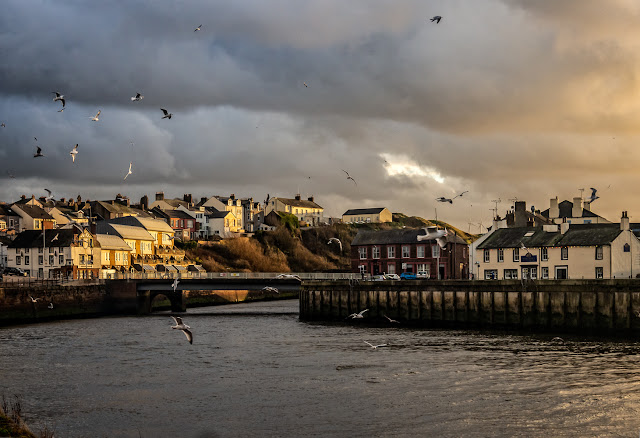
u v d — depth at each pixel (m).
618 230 93.69
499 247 100.38
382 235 130.38
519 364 54.25
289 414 40.22
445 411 40.41
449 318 83.31
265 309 121.94
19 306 94.31
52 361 57.69
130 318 102.06
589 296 73.69
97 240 136.00
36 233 133.00
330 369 53.03
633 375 49.53
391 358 57.78
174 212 199.25
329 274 110.56
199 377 50.53
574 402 42.03
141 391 46.16
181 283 111.75
